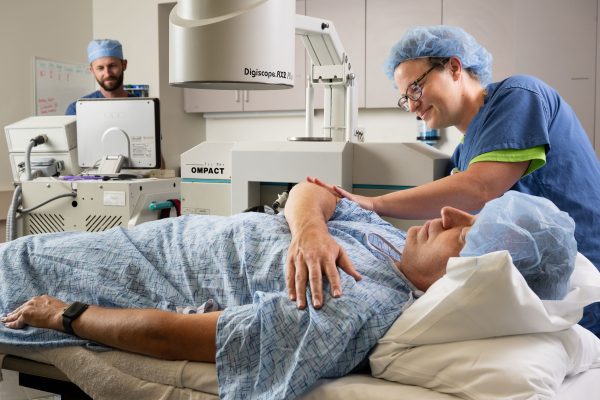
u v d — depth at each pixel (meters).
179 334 1.14
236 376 1.07
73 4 4.71
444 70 1.63
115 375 1.19
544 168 1.54
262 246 1.29
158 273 1.37
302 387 1.00
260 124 4.82
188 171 2.09
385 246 1.39
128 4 4.74
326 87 1.99
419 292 1.21
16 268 1.46
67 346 1.27
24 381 1.37
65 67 4.66
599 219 1.51
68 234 1.59
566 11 3.50
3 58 4.15
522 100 1.54
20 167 2.78
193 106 4.83
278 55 1.50
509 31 3.75
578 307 1.02
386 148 1.83
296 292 1.11
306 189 1.47
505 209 1.07
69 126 2.70
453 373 0.96
